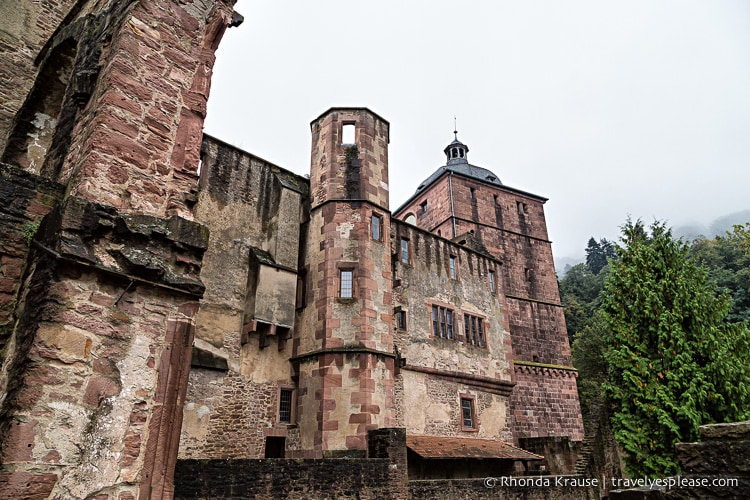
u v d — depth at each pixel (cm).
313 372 1631
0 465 481
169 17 796
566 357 3269
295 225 1834
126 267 612
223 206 1709
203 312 1545
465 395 2175
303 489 1146
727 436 493
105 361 575
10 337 594
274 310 1650
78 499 520
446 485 1445
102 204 618
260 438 1551
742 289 4344
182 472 995
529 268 3488
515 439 2348
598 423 1975
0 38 1140
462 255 2470
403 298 2084
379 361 1658
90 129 686
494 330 2462
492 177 3809
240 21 934
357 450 1495
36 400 513
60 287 558
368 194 1877
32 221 652
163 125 740
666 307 1678
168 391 620
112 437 562
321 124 2020
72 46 971
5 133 1091
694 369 1541
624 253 1870
